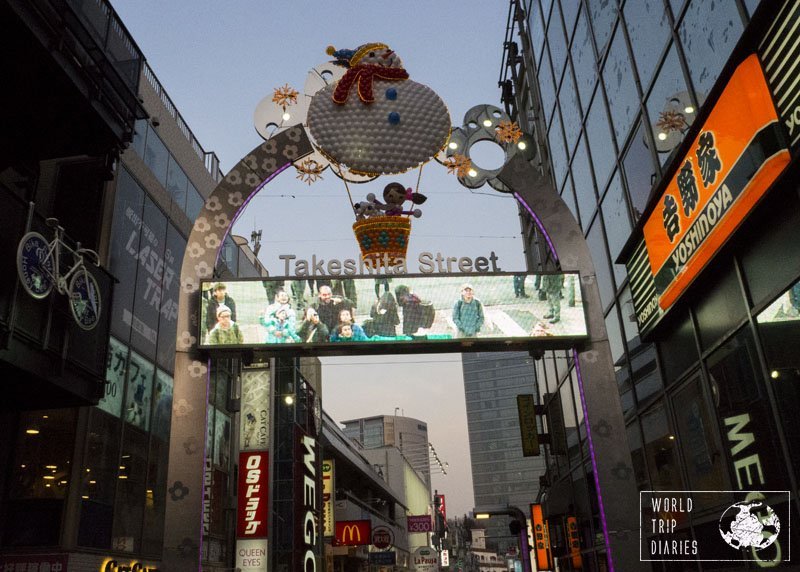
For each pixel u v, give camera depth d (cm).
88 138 1165
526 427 2391
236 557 2561
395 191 1175
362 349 1134
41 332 1030
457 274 1173
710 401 1079
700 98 1037
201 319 1108
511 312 1153
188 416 1059
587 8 1689
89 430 1672
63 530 1541
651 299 1273
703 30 1014
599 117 1622
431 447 8431
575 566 2061
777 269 865
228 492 2723
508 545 18538
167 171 2355
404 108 1157
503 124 1248
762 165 816
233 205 1171
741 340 967
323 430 4119
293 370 3294
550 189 1240
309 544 3083
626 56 1391
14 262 978
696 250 1039
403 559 7062
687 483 1181
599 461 1078
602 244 1636
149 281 2120
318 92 1180
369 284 1155
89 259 1318
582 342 1159
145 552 1916
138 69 1285
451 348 1153
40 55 960
